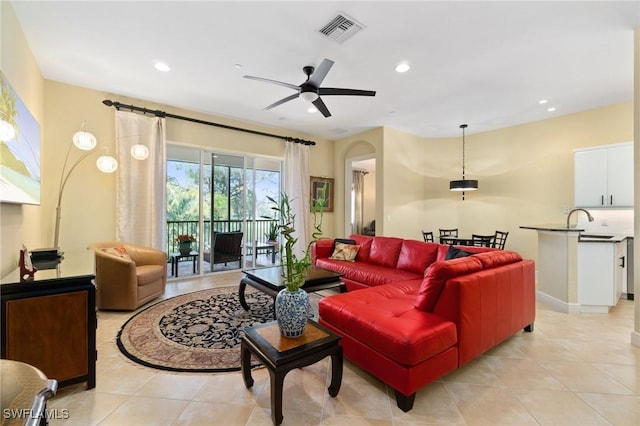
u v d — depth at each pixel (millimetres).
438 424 1605
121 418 1633
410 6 2311
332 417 1653
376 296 2494
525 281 2658
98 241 4000
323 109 3588
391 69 3352
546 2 2258
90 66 3330
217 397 1832
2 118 2010
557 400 1811
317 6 2324
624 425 1593
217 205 5340
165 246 4477
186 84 3820
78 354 1871
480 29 2607
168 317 3141
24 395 820
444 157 6469
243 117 5207
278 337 1786
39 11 2387
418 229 6387
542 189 5199
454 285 1955
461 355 1969
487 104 4469
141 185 4262
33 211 3164
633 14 2385
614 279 3287
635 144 2566
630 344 2557
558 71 3410
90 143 3193
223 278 4969
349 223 6793
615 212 4441
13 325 1725
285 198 2336
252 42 2838
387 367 1801
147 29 2645
